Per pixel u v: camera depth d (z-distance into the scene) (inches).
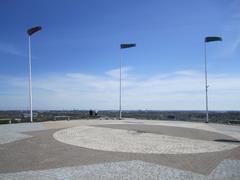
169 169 361.4
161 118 1831.9
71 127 976.9
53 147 533.6
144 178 316.5
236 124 1299.2
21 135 721.0
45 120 1406.3
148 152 486.6
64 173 335.9
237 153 485.4
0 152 479.2
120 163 395.5
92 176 322.7
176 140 652.1
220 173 342.3
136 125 1120.2
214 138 701.3
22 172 340.2
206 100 1441.9
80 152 482.3
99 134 761.0
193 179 314.5
